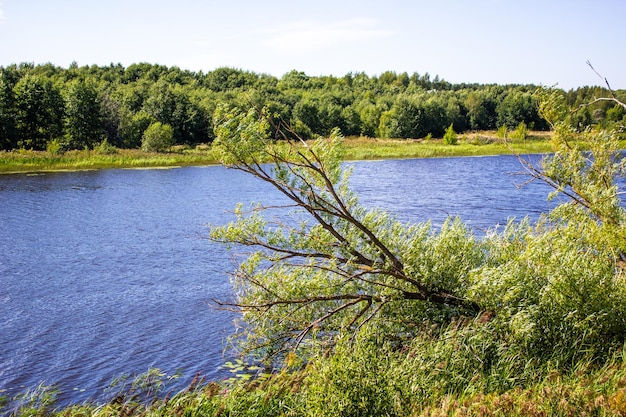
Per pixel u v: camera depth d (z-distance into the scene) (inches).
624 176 406.0
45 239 1146.0
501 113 5118.1
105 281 847.1
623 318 346.0
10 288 817.5
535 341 350.9
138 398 475.2
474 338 361.7
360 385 277.1
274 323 462.3
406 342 425.1
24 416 450.0
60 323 677.3
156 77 7071.9
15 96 3548.2
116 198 1758.1
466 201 1560.0
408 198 1628.9
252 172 431.5
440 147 4035.4
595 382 277.1
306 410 300.4
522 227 513.7
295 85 7470.5
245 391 363.6
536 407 244.4
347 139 4729.3
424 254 456.4
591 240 382.9
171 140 3740.2
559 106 412.8
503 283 373.1
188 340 614.5
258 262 453.4
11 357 583.2
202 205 1616.6
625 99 394.9
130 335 634.8
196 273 879.7
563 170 402.6
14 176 2391.7
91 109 3727.9
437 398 299.7
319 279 436.1
